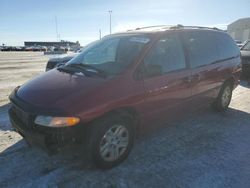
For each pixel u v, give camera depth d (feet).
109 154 10.44
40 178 9.95
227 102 18.25
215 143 13.19
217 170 10.71
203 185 9.71
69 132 9.12
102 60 12.57
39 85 11.00
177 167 10.89
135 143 12.96
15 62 68.33
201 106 15.37
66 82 10.77
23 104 9.93
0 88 27.35
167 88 12.15
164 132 14.40
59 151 9.41
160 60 12.28
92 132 9.74
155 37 12.35
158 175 10.30
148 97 11.32
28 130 9.60
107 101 9.83
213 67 15.51
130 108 10.75
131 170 10.61
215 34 16.63
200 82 14.40
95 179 9.96
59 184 9.62
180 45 13.51
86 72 11.53
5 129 14.62
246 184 9.80
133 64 11.14
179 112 13.56
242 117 17.11
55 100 9.57
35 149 12.14
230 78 17.69
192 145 12.91
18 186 9.45
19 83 31.19
